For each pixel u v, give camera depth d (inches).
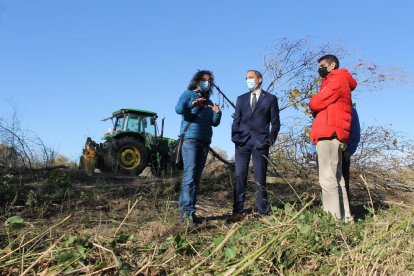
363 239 149.3
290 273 128.5
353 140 229.6
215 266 123.5
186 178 215.5
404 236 154.5
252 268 124.0
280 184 313.6
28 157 377.4
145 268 125.1
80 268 121.0
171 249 140.3
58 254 126.3
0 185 254.7
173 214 228.4
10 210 235.0
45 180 295.7
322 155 208.5
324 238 149.8
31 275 119.1
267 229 142.4
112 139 476.1
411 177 317.1
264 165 231.5
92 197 267.9
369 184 306.2
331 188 206.2
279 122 234.5
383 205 277.7
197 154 217.8
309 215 166.9
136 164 470.6
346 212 216.1
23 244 131.2
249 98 234.8
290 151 325.4
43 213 231.5
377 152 315.3
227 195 300.5
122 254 135.6
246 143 231.5
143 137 486.9
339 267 130.6
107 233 190.2
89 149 438.9
